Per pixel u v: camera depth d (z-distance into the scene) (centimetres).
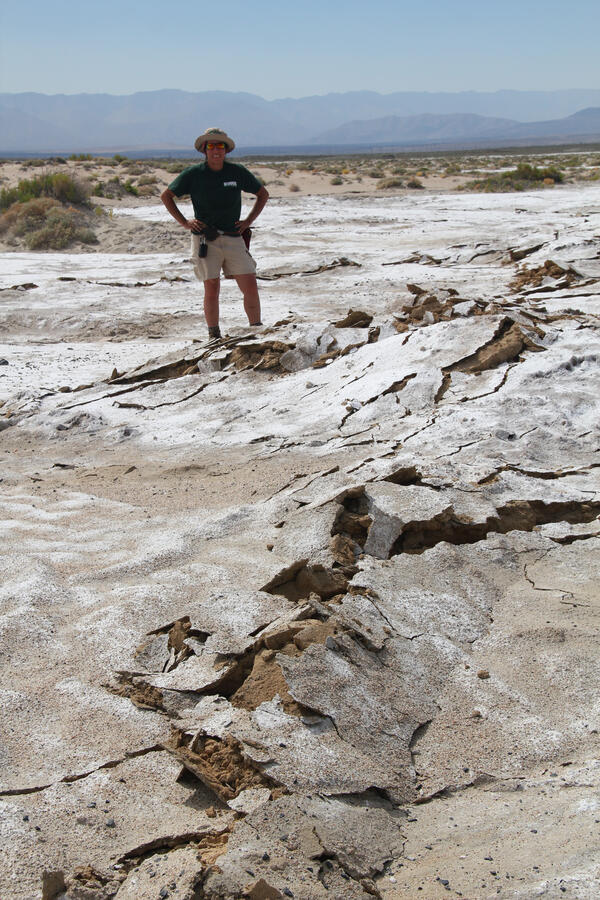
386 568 445
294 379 863
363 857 265
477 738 332
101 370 1063
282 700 333
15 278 1848
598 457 596
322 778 297
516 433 639
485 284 1423
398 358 816
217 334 1048
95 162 5116
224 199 1005
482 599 431
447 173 5191
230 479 621
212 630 386
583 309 1038
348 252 1995
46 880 251
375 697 343
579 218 2288
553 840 263
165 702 344
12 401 909
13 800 293
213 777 300
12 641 394
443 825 285
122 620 406
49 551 502
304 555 462
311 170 5528
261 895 238
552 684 362
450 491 529
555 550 478
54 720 339
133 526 538
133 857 268
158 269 1941
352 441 664
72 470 689
